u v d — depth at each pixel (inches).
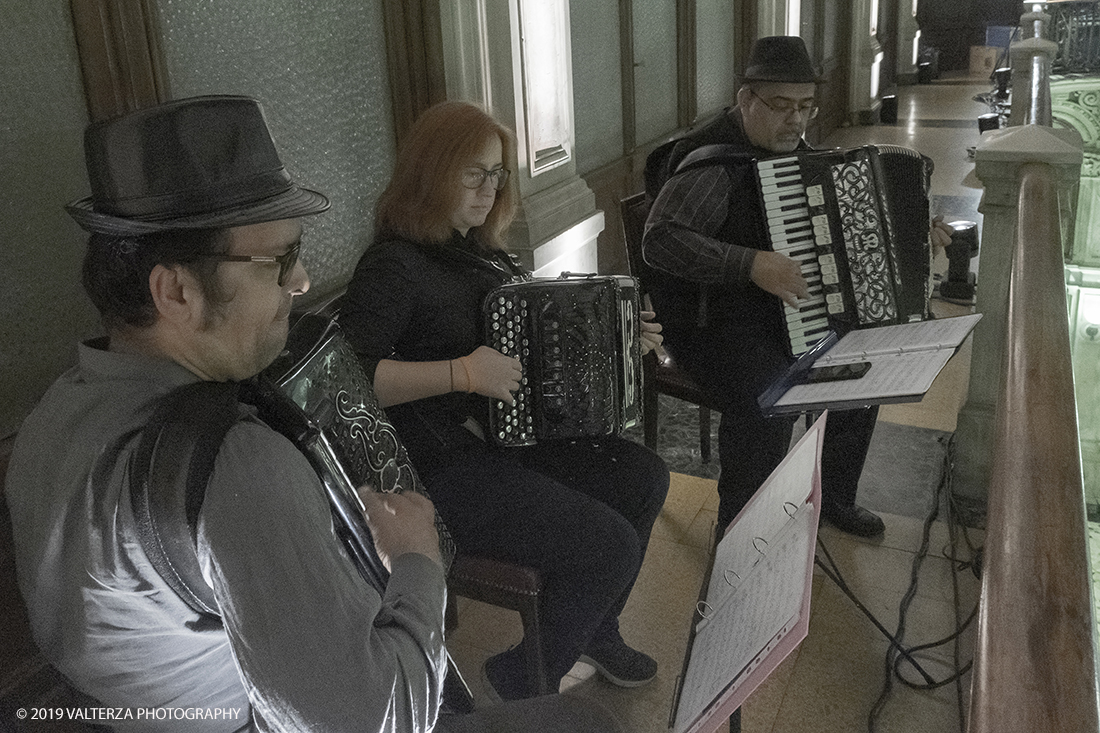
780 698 83.9
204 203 37.5
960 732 78.9
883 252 98.3
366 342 73.1
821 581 100.0
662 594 98.8
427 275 75.9
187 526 34.6
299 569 35.4
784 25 255.9
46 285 69.9
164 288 37.3
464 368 73.3
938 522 110.5
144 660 36.8
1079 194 128.2
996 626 30.7
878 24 470.6
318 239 101.3
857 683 85.3
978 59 544.1
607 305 78.1
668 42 201.8
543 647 72.5
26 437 38.5
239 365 39.9
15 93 66.1
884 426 135.9
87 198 41.4
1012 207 103.0
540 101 134.3
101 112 71.3
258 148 39.5
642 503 83.3
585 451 84.3
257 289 38.9
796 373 83.7
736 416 100.4
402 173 76.3
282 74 92.6
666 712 82.4
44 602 37.1
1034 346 57.1
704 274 97.3
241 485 35.3
